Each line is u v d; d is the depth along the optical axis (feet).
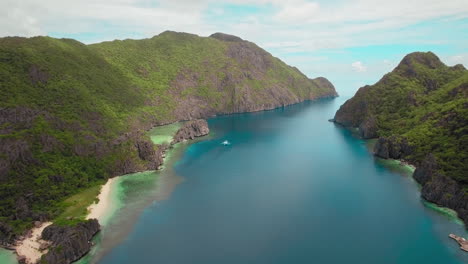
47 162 397.19
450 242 292.61
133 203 379.96
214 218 346.33
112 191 412.57
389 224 326.85
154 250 287.48
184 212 359.87
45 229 297.33
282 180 462.19
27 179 363.35
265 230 321.73
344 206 371.76
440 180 373.40
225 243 298.76
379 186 426.92
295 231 318.65
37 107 472.44
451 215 337.52
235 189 428.97
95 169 444.55
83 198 380.99
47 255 261.85
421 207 359.46
